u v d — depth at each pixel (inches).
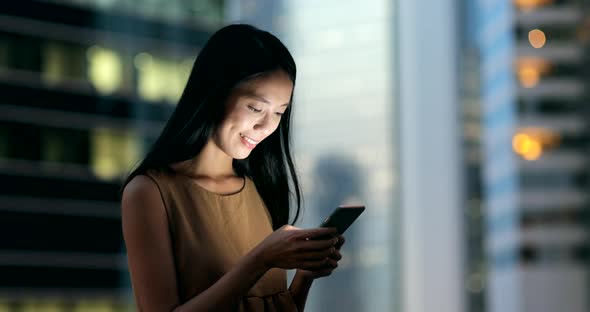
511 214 1520.7
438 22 628.7
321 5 618.5
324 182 634.8
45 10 837.2
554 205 1520.7
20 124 816.3
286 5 599.8
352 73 629.9
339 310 645.9
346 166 637.3
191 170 73.4
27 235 807.1
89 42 853.2
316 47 616.4
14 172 807.7
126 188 70.7
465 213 1445.6
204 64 72.3
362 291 645.3
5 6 821.2
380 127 649.0
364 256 657.6
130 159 856.3
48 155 823.7
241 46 71.3
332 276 647.8
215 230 71.7
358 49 629.6
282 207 80.1
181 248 70.2
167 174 71.7
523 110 1493.6
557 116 1496.1
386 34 645.3
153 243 69.1
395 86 647.1
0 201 799.1
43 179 818.2
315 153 624.1
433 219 658.2
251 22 590.6
